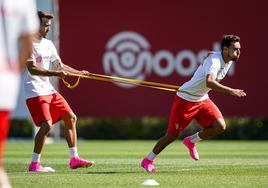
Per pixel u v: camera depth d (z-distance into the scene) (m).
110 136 74.00
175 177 26.91
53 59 30.64
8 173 28.77
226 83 66.75
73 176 27.16
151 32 66.62
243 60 66.75
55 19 65.25
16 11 14.82
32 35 15.02
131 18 66.56
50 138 68.25
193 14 66.69
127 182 24.98
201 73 29.42
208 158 40.78
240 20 66.75
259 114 66.75
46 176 27.16
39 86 30.00
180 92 29.86
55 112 30.36
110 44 66.56
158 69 66.50
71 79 65.75
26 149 52.59
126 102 66.38
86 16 66.25
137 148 54.22
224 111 66.38
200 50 66.75
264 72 66.69
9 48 14.81
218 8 66.75
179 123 29.84
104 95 66.25
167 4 66.62
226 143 64.12
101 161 37.78
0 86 14.69
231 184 24.58
